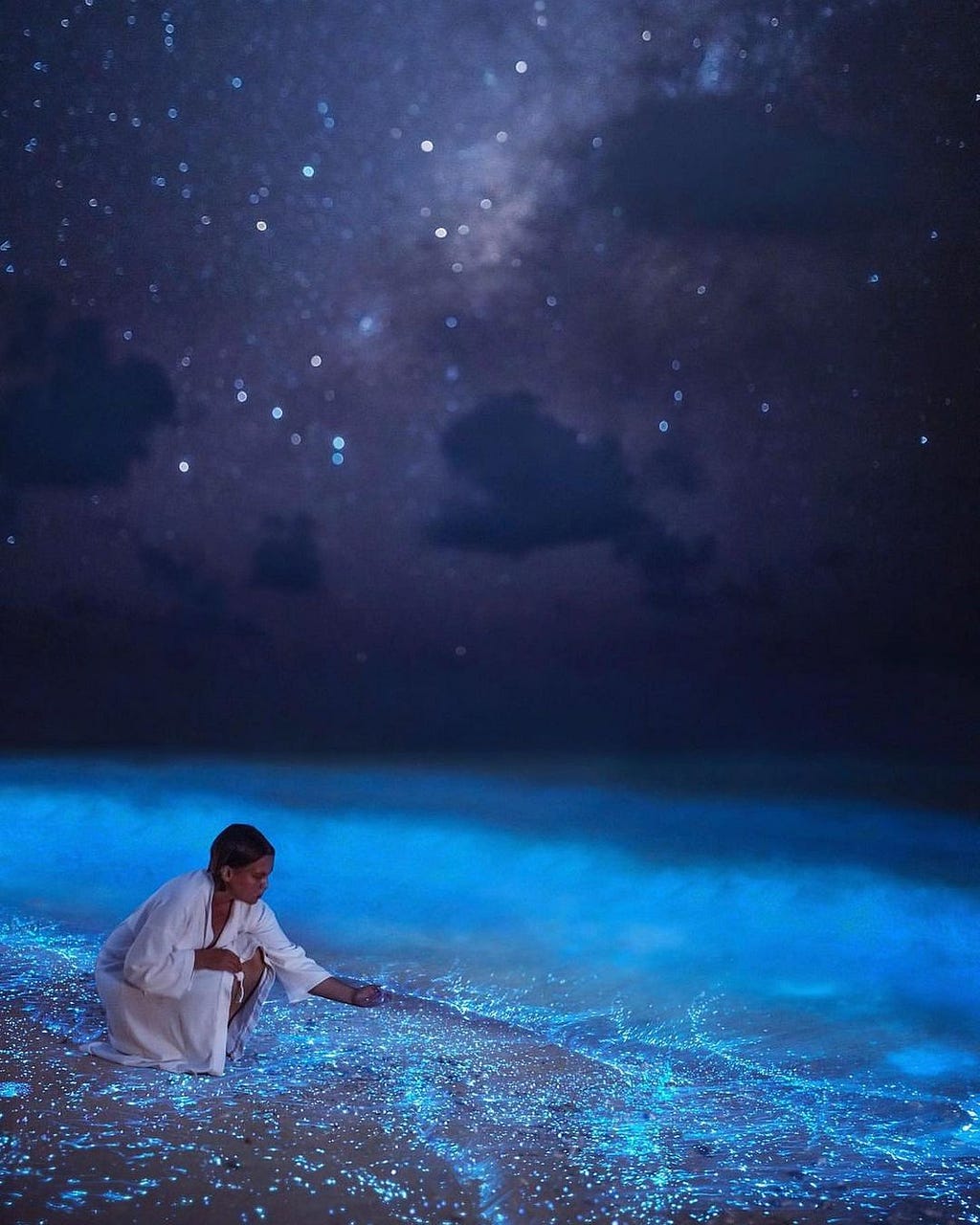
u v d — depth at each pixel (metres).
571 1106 3.71
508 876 8.56
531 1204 2.99
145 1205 2.88
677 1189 3.14
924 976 5.64
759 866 9.20
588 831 11.20
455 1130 3.43
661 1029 4.73
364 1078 3.84
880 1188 3.21
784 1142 3.52
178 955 3.82
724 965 5.83
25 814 10.82
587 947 6.17
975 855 9.82
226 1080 3.77
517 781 15.34
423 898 7.55
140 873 8.00
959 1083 4.11
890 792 14.52
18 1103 3.49
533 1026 4.71
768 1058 4.40
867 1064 4.32
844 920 7.11
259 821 11.10
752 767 17.20
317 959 5.77
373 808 12.46
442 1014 4.70
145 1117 3.41
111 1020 3.94
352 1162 3.16
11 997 4.56
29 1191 2.93
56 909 6.65
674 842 10.52
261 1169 3.10
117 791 12.83
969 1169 3.35
